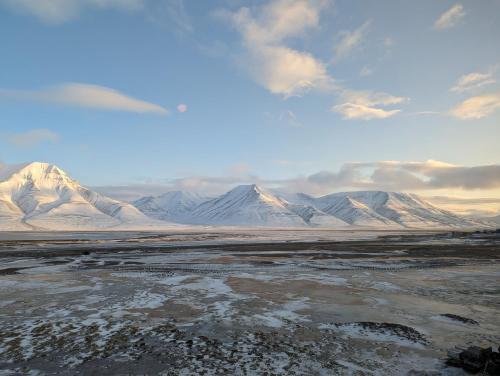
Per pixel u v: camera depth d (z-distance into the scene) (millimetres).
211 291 19953
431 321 14008
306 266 31359
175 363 10008
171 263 34188
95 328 13148
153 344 11516
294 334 12523
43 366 9797
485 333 12539
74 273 27250
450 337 12125
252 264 33094
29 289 20531
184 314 15086
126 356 10516
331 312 15406
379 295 18844
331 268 29922
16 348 11117
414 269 29000
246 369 9609
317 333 12625
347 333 12617
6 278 24750
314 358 10375
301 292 19672
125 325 13523
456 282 22672
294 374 9297
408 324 13617
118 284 22188
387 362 10070
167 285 21844
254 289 20562
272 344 11539
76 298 18125
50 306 16453
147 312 15414
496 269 28766
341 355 10586
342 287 21141
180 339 12008
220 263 34000
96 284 22188
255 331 12844
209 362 10086
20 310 15734
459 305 16594
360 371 9469
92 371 9492
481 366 9391
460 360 9680
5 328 13109
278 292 19688
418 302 17219
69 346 11297
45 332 12656
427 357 10438
